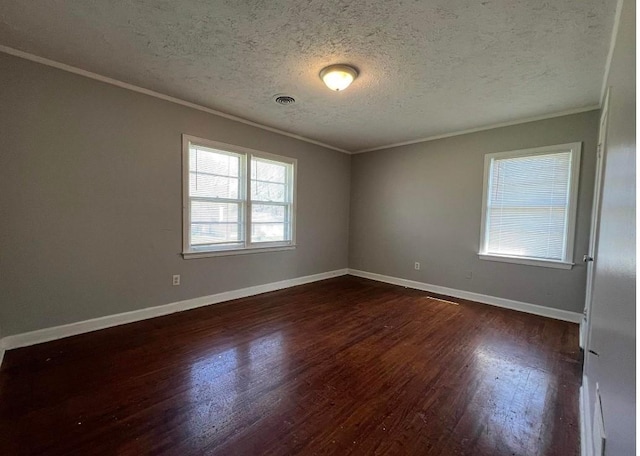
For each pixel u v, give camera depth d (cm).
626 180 94
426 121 375
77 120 263
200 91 301
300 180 466
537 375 216
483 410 178
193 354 239
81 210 269
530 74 251
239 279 398
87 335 270
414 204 468
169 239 327
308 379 208
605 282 136
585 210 324
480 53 222
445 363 233
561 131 337
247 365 225
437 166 441
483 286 398
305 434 157
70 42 219
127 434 154
